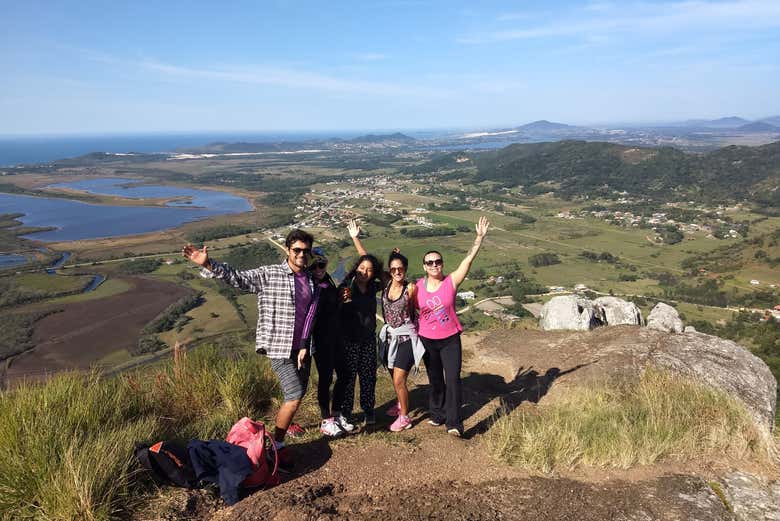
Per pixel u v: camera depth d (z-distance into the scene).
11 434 3.35
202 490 3.22
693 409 4.63
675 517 3.11
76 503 2.79
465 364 7.27
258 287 3.65
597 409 4.66
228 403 4.84
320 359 4.27
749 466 3.88
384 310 4.48
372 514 3.05
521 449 3.87
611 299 9.97
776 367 17.97
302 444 4.14
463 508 3.13
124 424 4.07
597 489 3.42
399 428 4.52
